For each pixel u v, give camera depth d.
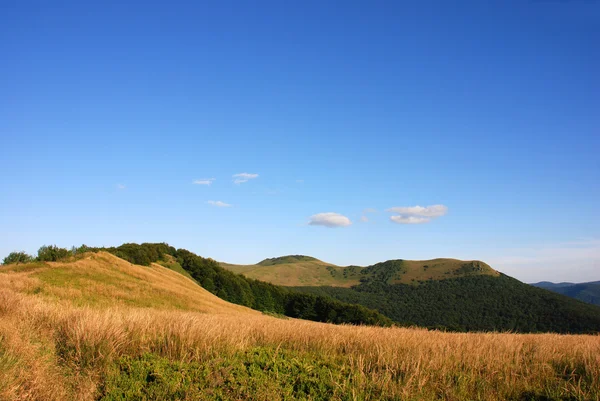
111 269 40.50
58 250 41.09
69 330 8.62
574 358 8.55
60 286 27.52
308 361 7.72
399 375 7.29
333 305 79.00
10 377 5.76
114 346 8.11
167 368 7.05
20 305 11.16
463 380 7.00
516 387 6.94
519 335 14.34
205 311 36.94
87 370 6.96
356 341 9.89
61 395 5.93
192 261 91.31
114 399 6.04
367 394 6.15
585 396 6.32
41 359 7.04
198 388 6.23
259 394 5.97
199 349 8.23
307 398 6.11
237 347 8.56
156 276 48.53
